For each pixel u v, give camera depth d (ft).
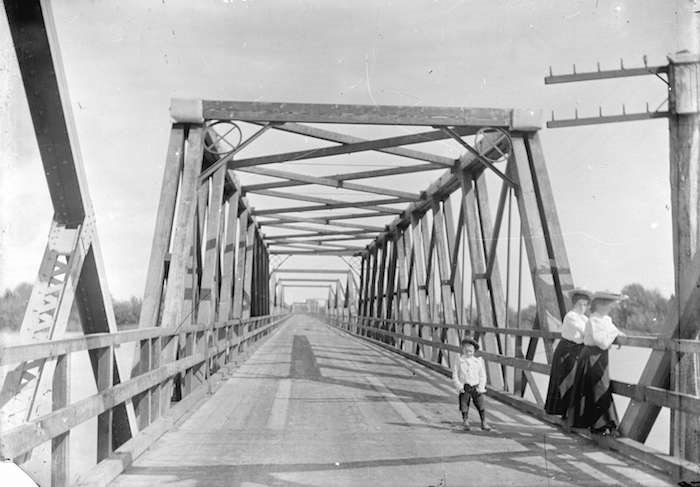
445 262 54.95
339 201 69.15
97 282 17.53
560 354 23.82
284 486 15.14
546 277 30.19
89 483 13.78
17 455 10.56
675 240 17.31
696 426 16.17
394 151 43.14
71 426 12.98
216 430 22.57
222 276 55.31
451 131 33.50
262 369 46.78
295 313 391.86
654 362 18.11
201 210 39.68
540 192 31.81
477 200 43.11
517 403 28.78
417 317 69.26
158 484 15.19
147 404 21.06
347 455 18.57
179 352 28.91
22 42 14.37
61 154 15.66
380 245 99.19
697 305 16.44
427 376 43.62
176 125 33.14
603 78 19.22
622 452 18.69
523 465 17.37
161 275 30.17
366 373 44.73
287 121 33.63
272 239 103.50
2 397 13.50
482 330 36.50
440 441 20.72
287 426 23.40
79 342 13.65
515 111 32.55
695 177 17.46
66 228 16.25
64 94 15.31
